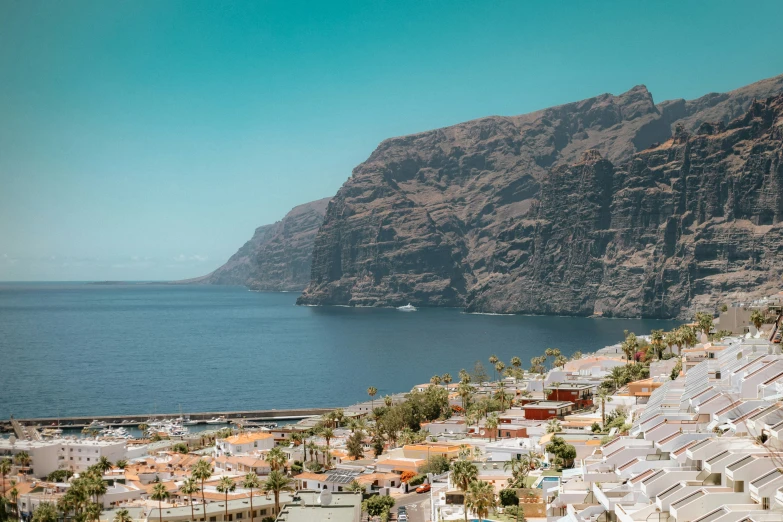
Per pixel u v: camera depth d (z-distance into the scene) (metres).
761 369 130.50
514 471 173.00
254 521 184.75
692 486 98.50
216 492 199.62
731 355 173.50
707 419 129.00
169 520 178.75
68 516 186.38
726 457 99.44
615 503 105.94
